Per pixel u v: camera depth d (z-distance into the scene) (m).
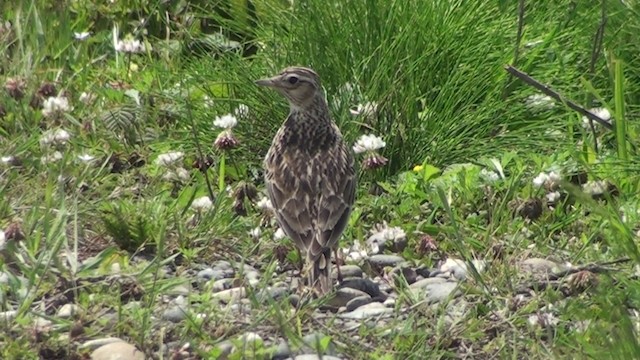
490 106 14.48
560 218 12.84
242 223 12.41
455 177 13.41
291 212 11.60
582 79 13.82
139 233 12.05
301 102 12.48
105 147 14.37
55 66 16.17
